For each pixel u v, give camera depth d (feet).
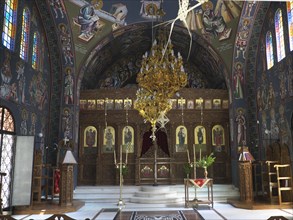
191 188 58.59
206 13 60.29
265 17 57.88
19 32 47.75
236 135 61.57
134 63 80.48
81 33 60.64
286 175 47.91
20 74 47.96
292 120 47.42
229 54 63.41
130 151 65.46
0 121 41.81
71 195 47.03
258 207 45.03
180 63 37.27
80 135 65.46
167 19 61.31
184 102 66.95
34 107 53.78
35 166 47.91
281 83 51.24
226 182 64.23
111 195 56.18
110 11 59.72
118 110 66.18
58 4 55.62
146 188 56.80
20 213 42.14
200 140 65.92
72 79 62.13
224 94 67.05
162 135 69.00
